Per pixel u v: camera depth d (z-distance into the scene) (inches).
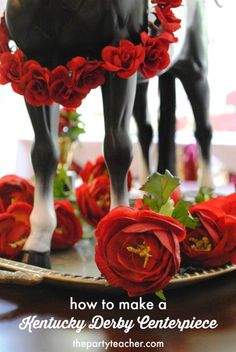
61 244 28.3
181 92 54.3
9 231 26.0
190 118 56.0
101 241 21.7
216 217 23.9
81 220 31.4
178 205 23.5
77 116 37.1
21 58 24.2
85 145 53.8
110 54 23.6
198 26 32.7
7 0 24.1
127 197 25.1
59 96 23.6
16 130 58.1
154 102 48.6
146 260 21.5
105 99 24.3
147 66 24.0
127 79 24.1
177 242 21.3
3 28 25.1
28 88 23.7
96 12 23.3
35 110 25.1
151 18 24.7
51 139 25.7
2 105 56.3
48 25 23.6
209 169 35.5
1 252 25.8
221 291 24.2
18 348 20.7
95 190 30.5
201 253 23.8
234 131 54.7
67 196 33.5
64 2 23.3
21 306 23.1
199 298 23.7
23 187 29.0
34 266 24.4
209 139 35.3
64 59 24.4
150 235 21.4
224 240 23.7
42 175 25.7
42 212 25.7
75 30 23.5
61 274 23.2
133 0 23.9
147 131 35.1
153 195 23.3
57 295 23.8
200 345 20.8
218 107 54.2
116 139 24.4
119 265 21.5
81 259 27.4
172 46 28.8
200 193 30.4
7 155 56.9
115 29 23.7
